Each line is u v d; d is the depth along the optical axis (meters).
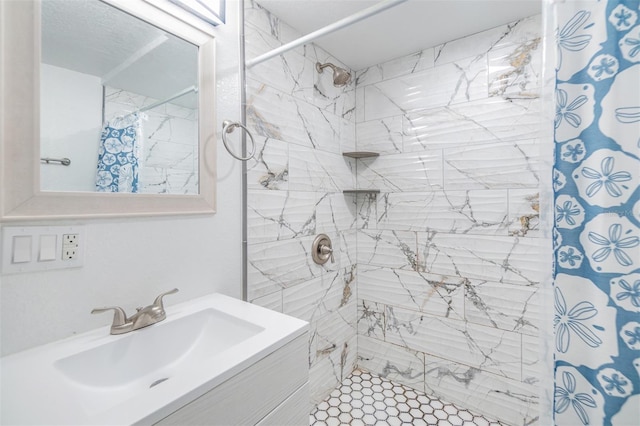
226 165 1.19
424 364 1.77
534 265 1.43
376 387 1.83
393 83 1.87
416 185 1.79
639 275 0.54
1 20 0.66
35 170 0.71
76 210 0.77
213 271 1.14
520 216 1.47
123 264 0.88
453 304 1.67
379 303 1.94
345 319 1.92
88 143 0.81
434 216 1.73
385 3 0.86
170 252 1.00
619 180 0.56
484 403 1.57
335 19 1.47
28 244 0.70
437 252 1.72
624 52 0.55
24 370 0.64
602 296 0.57
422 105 1.76
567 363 0.61
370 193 1.96
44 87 0.73
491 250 1.55
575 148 0.60
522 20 1.46
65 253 0.76
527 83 1.44
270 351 0.74
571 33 0.61
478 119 1.58
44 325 0.73
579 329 0.60
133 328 0.82
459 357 1.65
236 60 1.23
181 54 1.03
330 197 1.80
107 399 0.71
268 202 1.39
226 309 0.97
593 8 0.58
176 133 1.02
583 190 0.59
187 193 1.05
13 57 0.68
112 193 0.85
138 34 0.92
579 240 0.60
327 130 1.78
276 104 1.43
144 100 0.93
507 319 1.51
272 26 1.41
